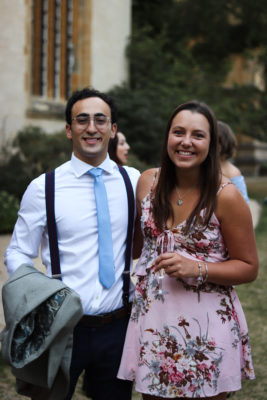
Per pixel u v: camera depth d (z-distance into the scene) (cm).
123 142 396
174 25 1766
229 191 218
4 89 1326
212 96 1705
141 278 233
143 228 232
